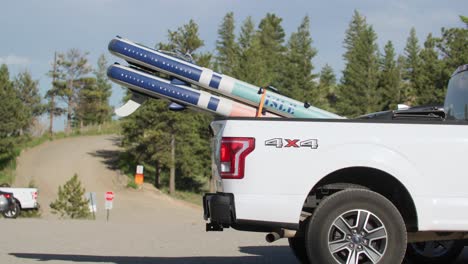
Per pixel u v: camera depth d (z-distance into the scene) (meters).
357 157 6.18
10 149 54.66
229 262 8.59
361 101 79.69
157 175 53.97
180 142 53.19
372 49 82.00
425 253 8.41
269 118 6.21
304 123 6.22
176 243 11.55
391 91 80.19
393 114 6.76
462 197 6.29
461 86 7.32
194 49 50.50
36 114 81.00
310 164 6.14
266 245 11.24
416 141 6.28
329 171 6.14
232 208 6.11
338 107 80.62
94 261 8.49
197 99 8.75
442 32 53.91
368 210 6.09
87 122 92.12
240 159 6.12
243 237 13.16
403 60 102.06
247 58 62.38
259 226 6.27
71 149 65.19
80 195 29.27
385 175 6.29
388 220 6.09
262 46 103.81
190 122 52.84
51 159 58.62
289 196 6.11
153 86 8.78
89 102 90.00
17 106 58.53
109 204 28.16
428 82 58.09
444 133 6.32
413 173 6.23
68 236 12.85
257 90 8.73
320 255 6.03
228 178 6.14
